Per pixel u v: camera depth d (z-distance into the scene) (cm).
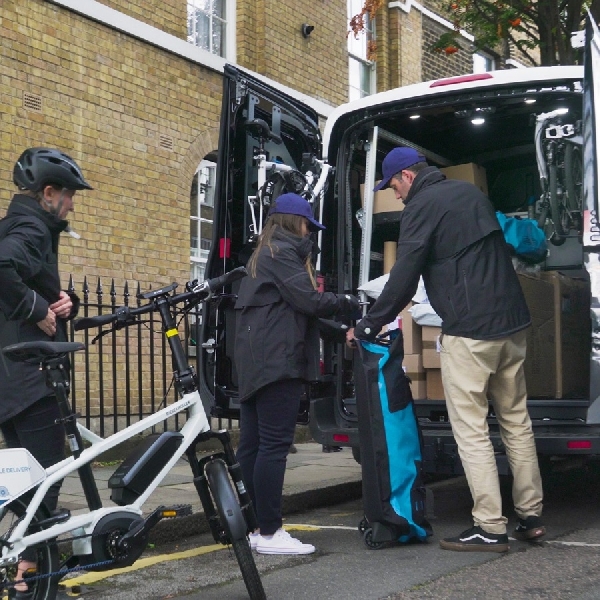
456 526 533
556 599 373
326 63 1120
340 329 477
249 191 584
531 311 559
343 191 615
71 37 797
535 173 784
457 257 466
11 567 327
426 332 580
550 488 672
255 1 1016
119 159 838
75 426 350
